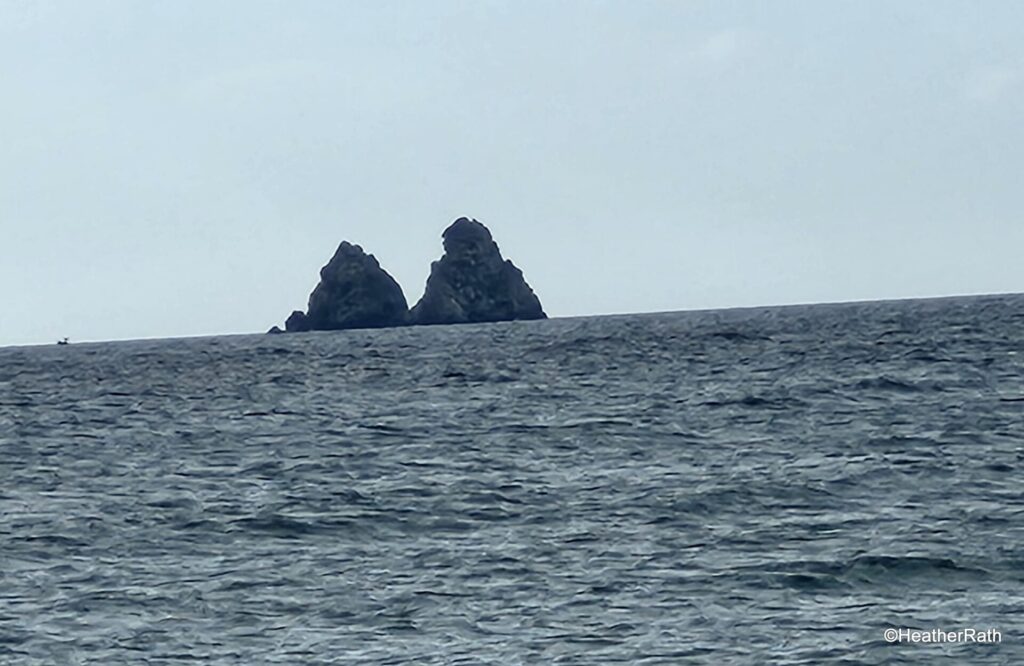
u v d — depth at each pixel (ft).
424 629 339.98
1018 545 409.08
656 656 310.45
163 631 346.74
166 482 618.85
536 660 310.45
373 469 633.61
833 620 335.47
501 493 542.16
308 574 405.80
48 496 586.86
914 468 561.43
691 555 410.72
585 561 408.26
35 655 327.67
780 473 563.89
